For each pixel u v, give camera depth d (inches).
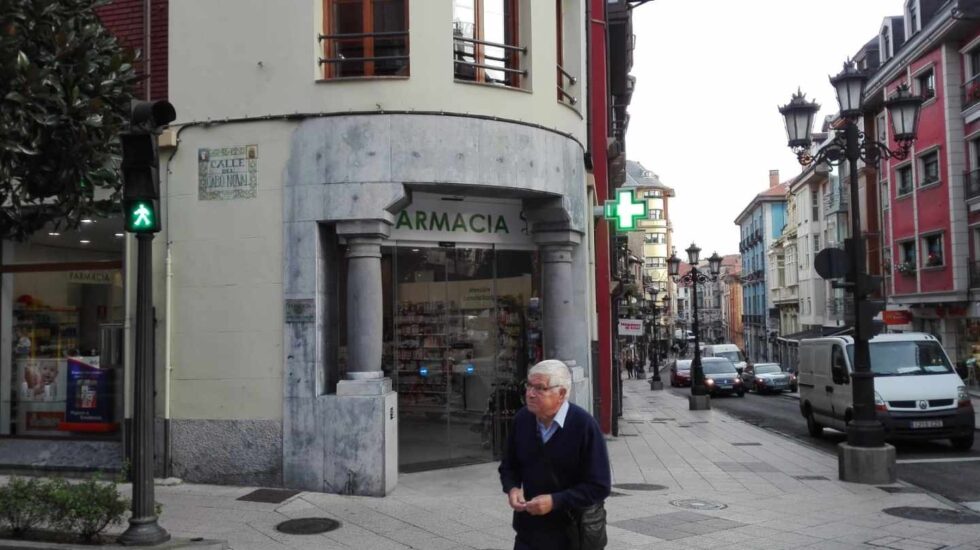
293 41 381.7
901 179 1445.6
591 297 599.5
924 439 557.6
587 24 591.5
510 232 459.8
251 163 382.6
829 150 470.9
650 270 4527.6
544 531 156.8
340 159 373.7
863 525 309.3
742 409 1064.2
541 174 420.5
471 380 448.1
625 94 1086.4
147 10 399.5
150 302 255.1
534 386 158.1
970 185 1213.1
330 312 386.6
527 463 159.6
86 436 414.9
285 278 374.3
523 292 468.4
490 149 396.2
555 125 440.5
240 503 334.6
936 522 315.3
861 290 425.1
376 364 374.9
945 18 1200.2
